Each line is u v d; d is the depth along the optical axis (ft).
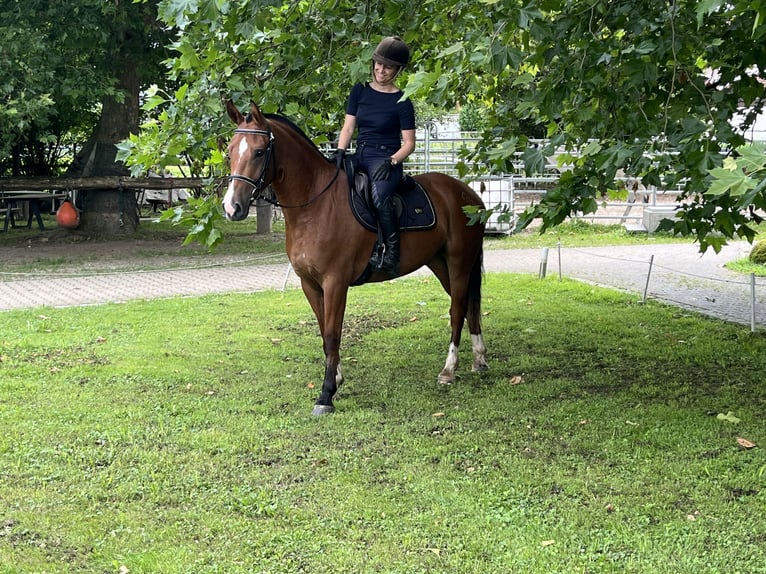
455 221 23.76
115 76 58.49
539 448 18.52
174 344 28.94
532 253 52.90
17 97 48.26
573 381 24.07
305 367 25.91
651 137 17.69
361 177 21.20
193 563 13.47
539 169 16.65
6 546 14.06
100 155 60.49
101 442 19.07
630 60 17.63
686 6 18.17
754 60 18.54
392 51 20.31
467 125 86.38
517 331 30.83
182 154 22.97
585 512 15.15
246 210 19.42
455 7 20.43
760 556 13.44
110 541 14.24
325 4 21.48
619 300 36.52
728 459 17.58
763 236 56.90
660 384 23.61
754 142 10.88
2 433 19.56
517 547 13.88
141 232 64.90
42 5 49.85
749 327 30.91
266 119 20.18
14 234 64.23
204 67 20.67
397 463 17.76
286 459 18.02
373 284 41.88
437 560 13.48
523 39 16.76
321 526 14.74
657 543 13.94
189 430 19.93
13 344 28.53
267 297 38.24
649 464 17.42
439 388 23.48
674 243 56.34
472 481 16.69
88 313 34.35
